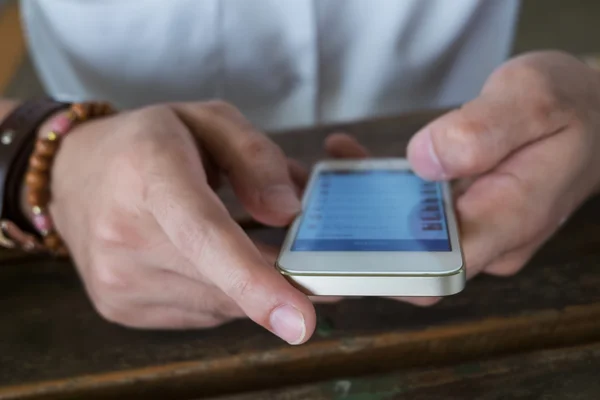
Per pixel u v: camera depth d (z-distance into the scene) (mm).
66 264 499
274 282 383
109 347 449
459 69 752
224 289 388
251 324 452
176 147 427
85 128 469
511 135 440
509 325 441
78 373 439
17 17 1451
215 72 697
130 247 424
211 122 462
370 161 502
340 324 447
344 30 677
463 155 436
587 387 415
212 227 393
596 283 456
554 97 451
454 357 444
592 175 466
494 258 444
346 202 468
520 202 440
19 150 473
